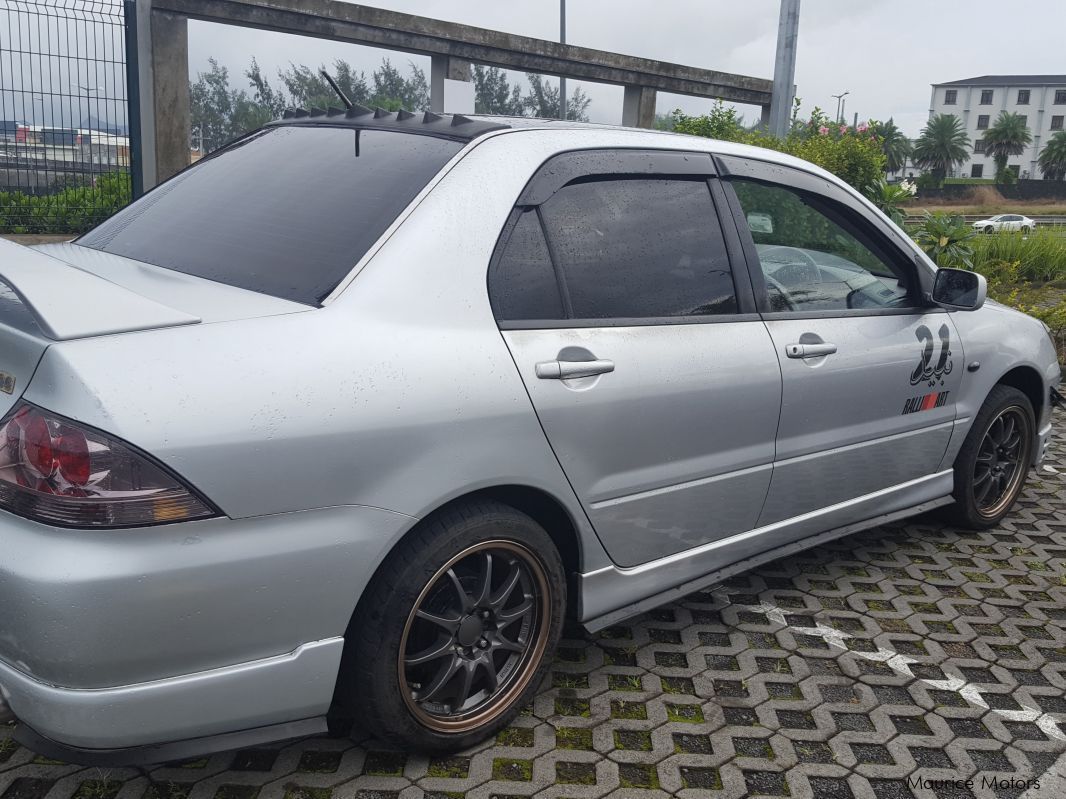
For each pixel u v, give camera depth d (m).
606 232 2.76
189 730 1.99
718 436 2.95
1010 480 4.50
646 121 14.42
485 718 2.57
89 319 1.91
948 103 139.62
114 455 1.80
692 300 2.93
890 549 4.19
